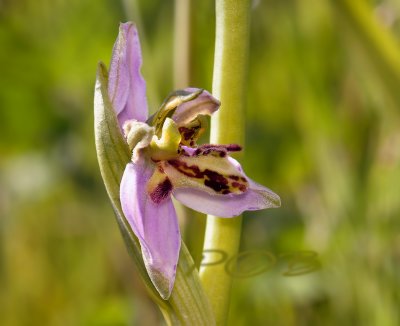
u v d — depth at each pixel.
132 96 0.15
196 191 0.15
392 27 0.22
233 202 0.15
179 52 0.20
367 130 0.23
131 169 0.15
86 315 0.24
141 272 0.15
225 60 0.15
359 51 0.19
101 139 0.15
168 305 0.15
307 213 0.24
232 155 0.16
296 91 0.24
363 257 0.22
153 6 0.23
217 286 0.16
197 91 0.15
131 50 0.15
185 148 0.15
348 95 0.23
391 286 0.21
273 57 0.24
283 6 0.24
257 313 0.23
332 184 0.22
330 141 0.23
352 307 0.22
